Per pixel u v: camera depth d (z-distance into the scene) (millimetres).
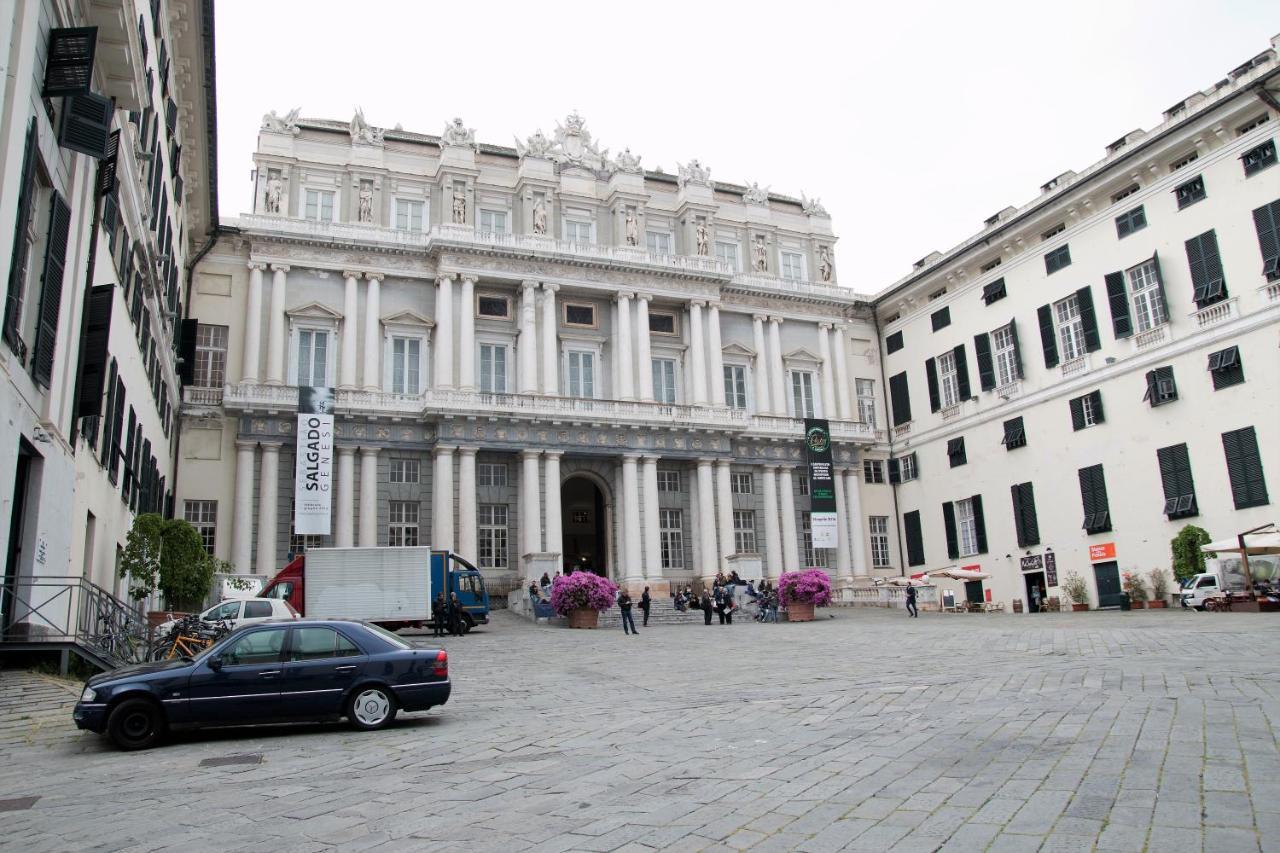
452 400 48875
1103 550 45406
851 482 59719
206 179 42875
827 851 7145
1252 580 36344
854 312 63719
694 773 10273
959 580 55094
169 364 39688
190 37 33094
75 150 18219
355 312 50156
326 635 14961
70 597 20062
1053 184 51312
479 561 49688
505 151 56562
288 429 47250
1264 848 6609
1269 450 38438
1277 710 11891
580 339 54562
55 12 17438
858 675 20172
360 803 9570
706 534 53969
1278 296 38406
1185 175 42625
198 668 14055
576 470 52844
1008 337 52844
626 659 26250
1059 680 16484
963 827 7555
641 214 56844
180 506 45375
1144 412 43969
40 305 17328
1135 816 7559
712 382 56594
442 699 15188
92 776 11641
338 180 51875
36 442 17938
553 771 10836
